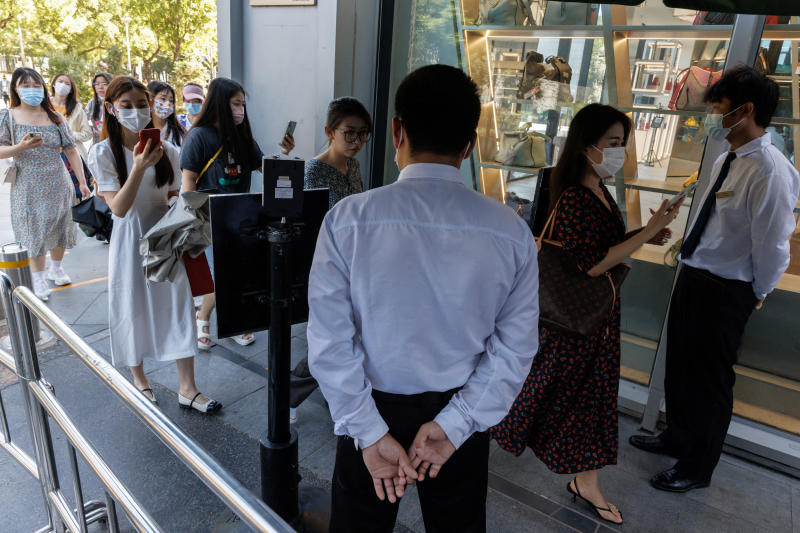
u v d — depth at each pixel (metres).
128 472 2.27
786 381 2.76
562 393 2.04
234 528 1.96
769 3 1.63
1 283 1.73
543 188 2.24
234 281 1.77
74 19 21.86
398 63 3.63
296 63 3.61
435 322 1.10
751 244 2.06
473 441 1.25
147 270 2.39
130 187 2.30
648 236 1.81
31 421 1.86
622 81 2.89
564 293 1.88
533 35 3.16
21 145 3.58
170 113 3.27
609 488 2.37
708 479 2.36
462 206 1.09
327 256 1.10
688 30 2.59
